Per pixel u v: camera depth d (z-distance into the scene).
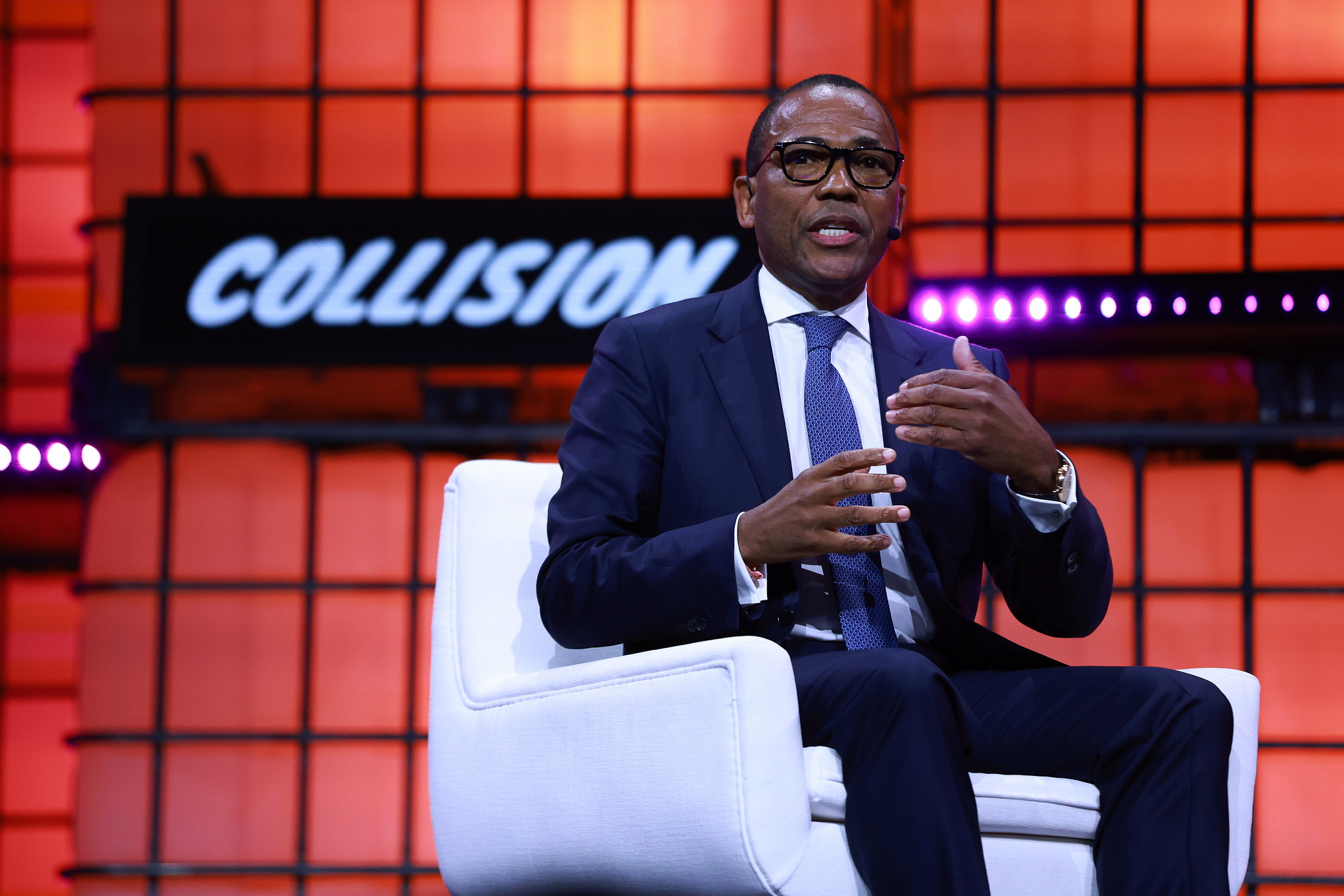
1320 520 18.38
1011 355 18.50
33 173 22.86
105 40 19.67
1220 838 5.07
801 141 6.00
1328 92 19.08
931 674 4.82
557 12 19.61
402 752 18.83
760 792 4.65
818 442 5.88
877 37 19.33
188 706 18.94
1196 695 5.26
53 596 21.56
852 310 6.25
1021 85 19.30
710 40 19.47
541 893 5.49
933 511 5.90
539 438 18.97
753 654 4.70
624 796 4.98
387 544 19.09
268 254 18.20
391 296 18.08
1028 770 5.49
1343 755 18.12
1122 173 19.19
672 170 19.41
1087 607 5.75
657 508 5.88
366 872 18.64
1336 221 18.89
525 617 6.05
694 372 6.02
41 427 22.50
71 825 21.75
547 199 18.09
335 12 19.66
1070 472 5.50
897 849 4.63
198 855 18.70
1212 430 18.39
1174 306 17.83
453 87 19.58
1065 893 5.21
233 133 19.56
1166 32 19.25
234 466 19.16
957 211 19.25
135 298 18.22
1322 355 18.23
